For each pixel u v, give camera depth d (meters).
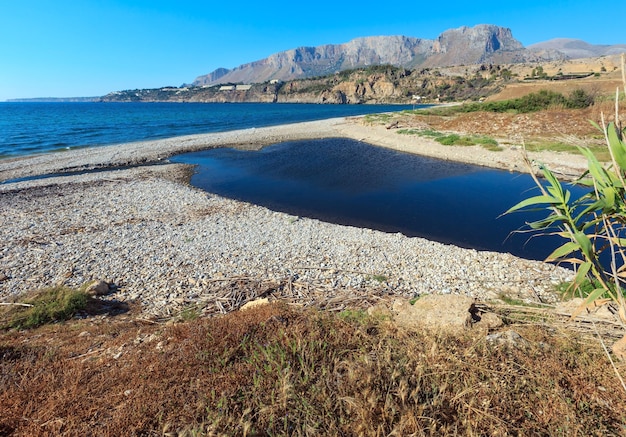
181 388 3.56
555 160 21.19
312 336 4.29
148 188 18.19
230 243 10.98
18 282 8.48
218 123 59.06
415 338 4.34
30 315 6.53
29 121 65.12
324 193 18.23
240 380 3.63
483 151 25.42
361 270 9.11
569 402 3.15
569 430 2.87
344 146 31.80
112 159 25.80
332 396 3.33
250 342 4.31
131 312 7.18
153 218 13.54
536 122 29.70
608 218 2.90
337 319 4.98
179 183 19.89
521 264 9.47
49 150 30.45
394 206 16.09
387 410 3.05
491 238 12.59
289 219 13.53
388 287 8.16
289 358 3.93
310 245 10.81
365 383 3.34
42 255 10.02
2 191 17.05
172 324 5.68
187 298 7.73
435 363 3.70
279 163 25.45
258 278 8.62
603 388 3.39
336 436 2.85
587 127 26.02
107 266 9.38
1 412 3.35
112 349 4.89
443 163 24.31
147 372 3.90
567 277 8.63
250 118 71.75
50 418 3.26
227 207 15.11
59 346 5.20
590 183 2.98
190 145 32.09
